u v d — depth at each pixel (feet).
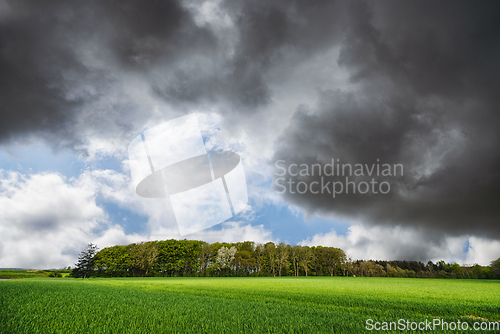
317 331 23.67
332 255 331.57
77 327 23.76
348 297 55.26
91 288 65.26
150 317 28.66
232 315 30.73
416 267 360.69
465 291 87.25
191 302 41.73
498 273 268.00
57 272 286.66
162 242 302.45
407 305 43.57
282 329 24.16
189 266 298.56
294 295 57.11
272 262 310.04
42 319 26.45
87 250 272.31
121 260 276.41
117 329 23.40
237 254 300.61
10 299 37.63
